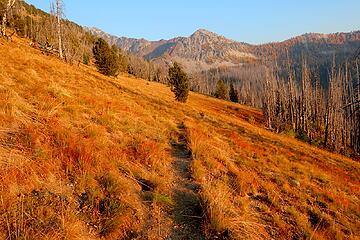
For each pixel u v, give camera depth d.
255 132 29.22
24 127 8.09
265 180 10.78
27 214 4.82
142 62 159.88
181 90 46.03
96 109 12.68
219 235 6.04
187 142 12.19
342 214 9.70
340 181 15.27
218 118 31.94
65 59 40.88
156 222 6.14
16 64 16.17
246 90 144.25
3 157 6.36
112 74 52.28
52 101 11.05
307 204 9.58
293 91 66.94
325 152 34.62
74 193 6.12
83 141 8.05
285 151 21.05
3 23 32.94
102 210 5.80
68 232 4.80
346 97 47.50
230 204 7.34
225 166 10.67
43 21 88.81
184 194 7.64
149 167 8.73
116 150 8.62
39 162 6.58
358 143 50.47
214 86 177.12
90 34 156.62
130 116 13.70
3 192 5.14
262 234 6.78
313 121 65.69
